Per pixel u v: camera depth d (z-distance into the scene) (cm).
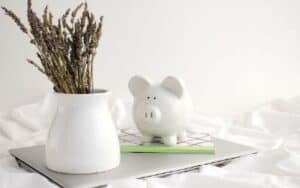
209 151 78
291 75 143
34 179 62
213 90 132
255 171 74
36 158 73
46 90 114
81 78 63
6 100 110
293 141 99
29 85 112
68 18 110
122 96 120
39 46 61
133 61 120
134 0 118
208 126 110
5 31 107
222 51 131
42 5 109
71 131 63
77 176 63
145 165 69
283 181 66
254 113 120
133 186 60
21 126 102
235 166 75
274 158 77
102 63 117
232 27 132
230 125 117
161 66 124
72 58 62
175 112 78
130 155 76
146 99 79
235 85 134
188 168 71
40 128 101
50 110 107
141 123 80
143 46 121
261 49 137
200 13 127
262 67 138
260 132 105
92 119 64
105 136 65
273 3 137
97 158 64
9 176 62
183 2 124
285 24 139
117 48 118
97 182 60
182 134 85
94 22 67
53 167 65
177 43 125
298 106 126
